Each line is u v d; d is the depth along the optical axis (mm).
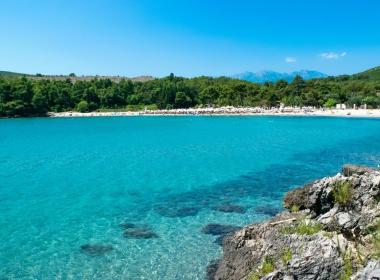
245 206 29234
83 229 24797
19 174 41938
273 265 14391
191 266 19328
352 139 70500
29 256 20828
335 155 52844
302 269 13164
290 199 22391
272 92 155500
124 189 34906
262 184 36250
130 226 25250
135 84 190000
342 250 13555
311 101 147125
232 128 94938
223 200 30984
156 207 29375
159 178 39156
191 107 167000
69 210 28812
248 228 17875
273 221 18812
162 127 100500
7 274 18859
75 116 153250
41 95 154625
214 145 64250
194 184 36469
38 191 34438
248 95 164750
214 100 166000
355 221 15859
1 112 147125
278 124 103812
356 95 141500
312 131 85750
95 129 97688
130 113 154500
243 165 46000
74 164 47812
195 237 23094
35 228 25031
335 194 18984
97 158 52250
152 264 19625
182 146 63375
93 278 18359
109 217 27125
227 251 17844
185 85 176625
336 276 12594
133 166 45938
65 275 18688
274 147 61406
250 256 16203
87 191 34312
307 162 47875
